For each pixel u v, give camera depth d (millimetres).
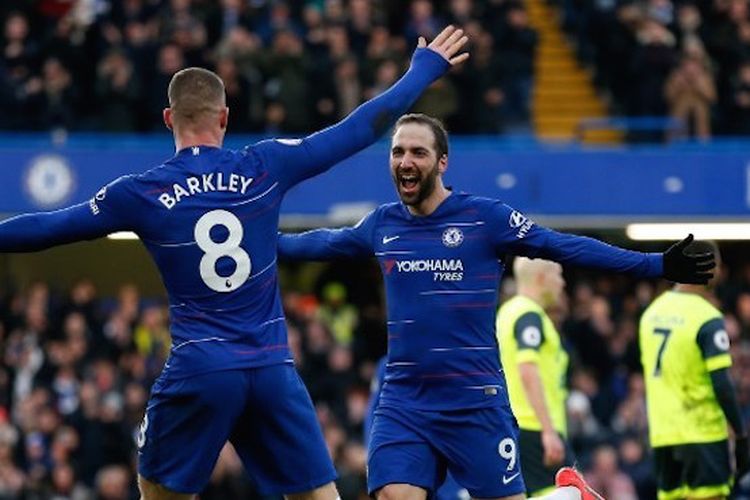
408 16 80438
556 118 84688
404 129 30500
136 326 64938
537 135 81938
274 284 27438
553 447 39781
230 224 26938
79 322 63188
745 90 79812
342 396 62781
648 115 78750
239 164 27156
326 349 64125
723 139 77250
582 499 32250
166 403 27141
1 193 68500
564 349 42156
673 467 39906
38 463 57688
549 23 88250
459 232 30531
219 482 56156
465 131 75000
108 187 26891
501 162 71000
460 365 30500
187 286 26938
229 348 26906
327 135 27516
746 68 80250
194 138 27281
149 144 69438
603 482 56594
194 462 27219
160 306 66375
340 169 69812
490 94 75188
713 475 39375
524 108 77750
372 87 74312
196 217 26844
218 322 26953
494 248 30438
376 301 77188
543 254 30000
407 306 30672
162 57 73062
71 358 61969
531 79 78250
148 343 64188
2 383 62188
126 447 58812
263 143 27484
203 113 27250
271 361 27156
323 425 58875
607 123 76812
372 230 31141
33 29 78250
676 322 39500
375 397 37719
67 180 68812
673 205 71938
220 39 76938
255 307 27156
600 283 75062
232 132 72250
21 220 26578
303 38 75812
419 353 30578
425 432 30531
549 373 41156
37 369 61781
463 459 30531
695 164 72000
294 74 72938
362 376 64250
